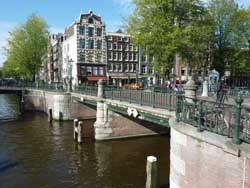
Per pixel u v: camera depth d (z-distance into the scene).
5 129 25.78
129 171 14.80
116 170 14.95
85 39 49.38
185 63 28.08
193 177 8.21
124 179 13.77
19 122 29.73
